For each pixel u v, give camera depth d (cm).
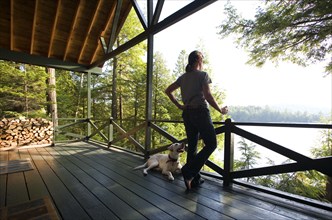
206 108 214
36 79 894
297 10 434
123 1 538
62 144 548
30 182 246
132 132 420
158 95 1194
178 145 267
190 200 197
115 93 1275
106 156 403
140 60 1270
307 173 431
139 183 245
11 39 520
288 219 162
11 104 927
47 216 165
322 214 169
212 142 208
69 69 634
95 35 588
